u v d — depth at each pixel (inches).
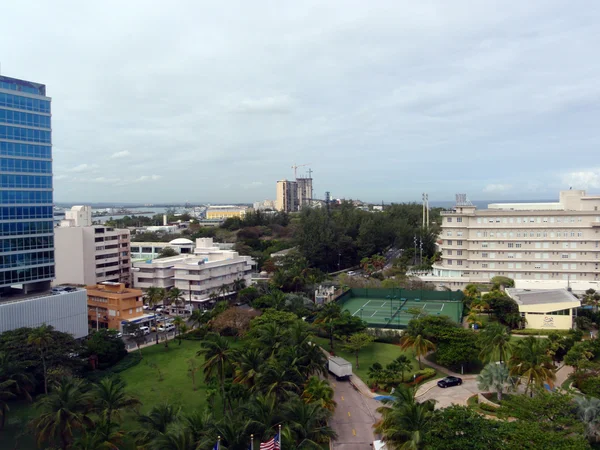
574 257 5073.8
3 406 2180.1
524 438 1493.6
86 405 1999.3
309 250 7062.0
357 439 2144.4
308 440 1776.6
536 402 1772.9
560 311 3772.1
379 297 5310.0
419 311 3720.5
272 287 5137.8
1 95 3289.9
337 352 3449.8
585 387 2330.2
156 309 5034.5
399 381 2780.5
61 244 5172.2
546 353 2568.9
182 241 7839.6
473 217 5344.5
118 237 5743.1
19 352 2554.1
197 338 3816.4
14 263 3366.1
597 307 4141.2
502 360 2608.3
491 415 2263.8
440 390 2669.8
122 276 5802.2
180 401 2539.4
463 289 5334.6
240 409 1925.4
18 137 3390.7
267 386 2162.9
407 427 1674.5
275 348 2620.6
